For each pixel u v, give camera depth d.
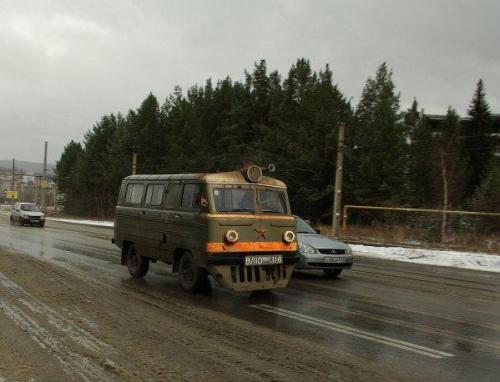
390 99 39.22
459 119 47.22
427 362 5.84
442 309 9.09
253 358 5.77
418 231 27.77
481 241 24.20
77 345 6.11
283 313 8.23
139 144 52.84
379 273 14.34
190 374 5.18
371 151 37.47
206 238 8.95
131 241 11.73
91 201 64.44
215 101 52.97
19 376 5.04
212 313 8.09
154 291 9.86
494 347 6.58
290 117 44.00
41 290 9.57
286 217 9.67
